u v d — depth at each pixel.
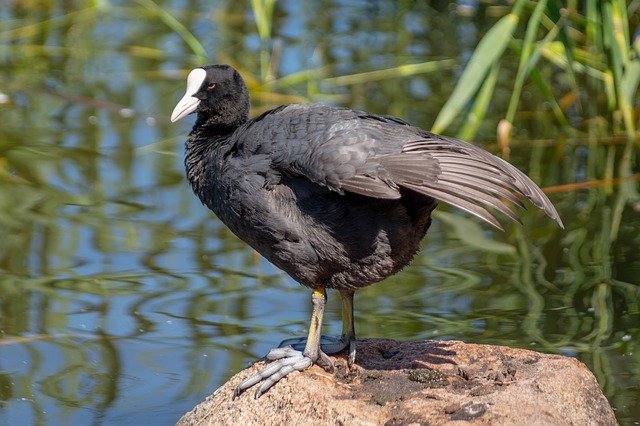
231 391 8.63
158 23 20.02
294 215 8.19
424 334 10.67
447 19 19.94
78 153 15.03
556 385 8.09
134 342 10.55
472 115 14.31
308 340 8.61
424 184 7.46
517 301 11.44
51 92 17.11
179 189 14.13
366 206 8.02
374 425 7.60
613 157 15.20
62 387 9.71
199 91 9.20
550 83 17.69
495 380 8.27
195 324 10.95
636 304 11.29
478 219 13.71
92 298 11.42
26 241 12.59
